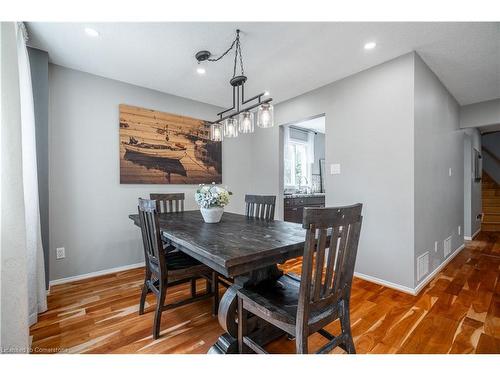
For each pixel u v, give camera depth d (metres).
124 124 2.87
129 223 2.93
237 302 1.36
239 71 2.62
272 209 2.25
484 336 1.55
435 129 2.69
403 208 2.27
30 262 1.76
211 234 1.56
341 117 2.79
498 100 3.39
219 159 3.82
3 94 1.15
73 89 2.55
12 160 1.17
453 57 2.33
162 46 2.15
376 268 2.46
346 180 2.73
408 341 1.51
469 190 4.23
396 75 2.32
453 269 2.83
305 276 0.97
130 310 1.93
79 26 1.86
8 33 1.18
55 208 2.44
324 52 2.24
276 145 3.78
